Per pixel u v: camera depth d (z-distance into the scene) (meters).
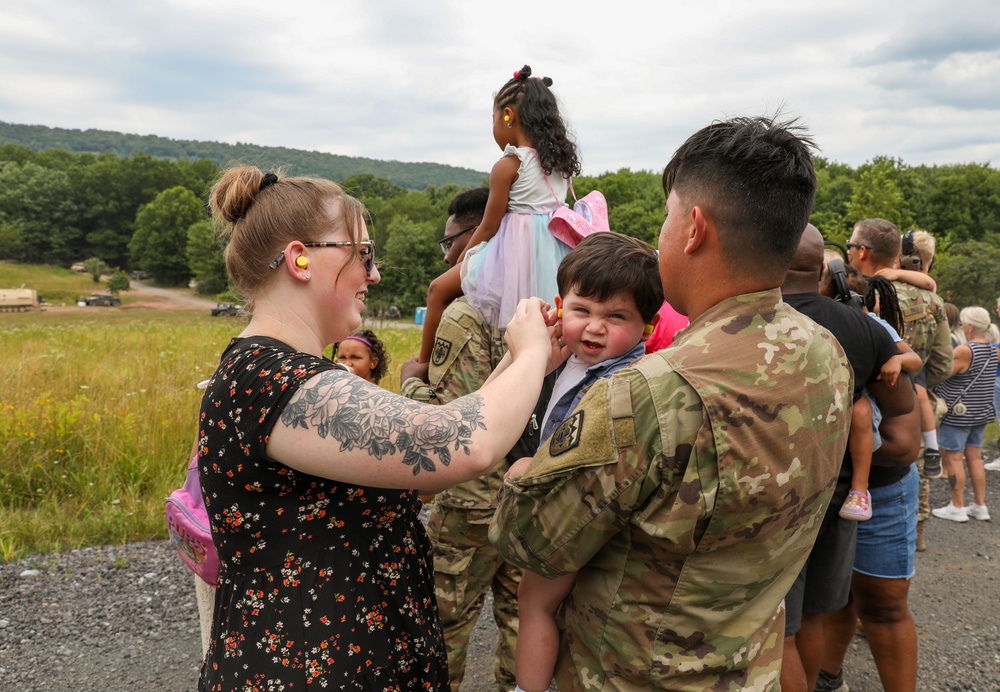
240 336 1.50
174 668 3.33
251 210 1.51
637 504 1.32
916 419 2.70
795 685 2.43
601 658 1.45
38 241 120.00
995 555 5.00
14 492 5.18
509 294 2.52
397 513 1.50
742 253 1.35
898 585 2.76
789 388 1.32
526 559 1.47
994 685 3.36
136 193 129.50
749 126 1.37
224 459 1.36
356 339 3.70
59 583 4.09
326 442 1.28
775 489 1.31
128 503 5.02
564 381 1.90
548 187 2.59
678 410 1.27
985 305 44.00
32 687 3.15
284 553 1.37
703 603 1.36
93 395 6.71
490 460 1.31
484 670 3.47
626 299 1.77
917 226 65.50
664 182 1.54
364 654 1.38
